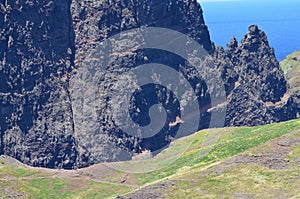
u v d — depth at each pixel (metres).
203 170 127.44
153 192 119.38
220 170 124.06
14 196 152.62
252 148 131.88
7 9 180.25
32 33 183.12
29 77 180.38
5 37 178.75
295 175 117.12
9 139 174.38
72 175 167.00
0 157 171.62
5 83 176.75
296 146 127.62
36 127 178.38
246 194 112.62
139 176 162.75
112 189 157.12
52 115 181.25
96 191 156.50
